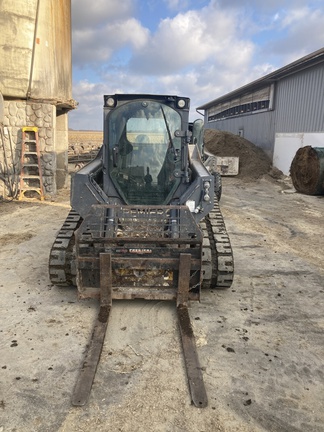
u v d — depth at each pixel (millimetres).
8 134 12172
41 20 11680
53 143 12570
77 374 3500
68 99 13891
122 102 5523
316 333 4352
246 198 13977
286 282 5805
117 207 4676
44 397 3186
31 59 11672
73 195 5000
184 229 4555
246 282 5762
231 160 19547
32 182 12922
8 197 12484
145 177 5637
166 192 5691
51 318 4516
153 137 5551
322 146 16609
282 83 20672
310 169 14312
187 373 3496
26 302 4914
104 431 2832
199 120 6969
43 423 2900
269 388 3379
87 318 4539
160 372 3551
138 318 4562
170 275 4664
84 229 4598
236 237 8359
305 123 18125
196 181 5086
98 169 6004
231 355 3863
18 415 2977
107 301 4562
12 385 3326
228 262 5062
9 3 11086
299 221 10164
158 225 4750
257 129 24703
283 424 2961
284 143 20047
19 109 12133
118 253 4555
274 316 4719
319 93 16828
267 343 4109
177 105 5488
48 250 7043
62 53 13461
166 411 3051
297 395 3301
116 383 3377
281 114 20844
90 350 3762
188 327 4223
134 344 4016
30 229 8609
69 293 5203
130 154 5582
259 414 3055
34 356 3760
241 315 4719
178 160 5617
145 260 4469
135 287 4660
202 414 3027
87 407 3072
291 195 14789
